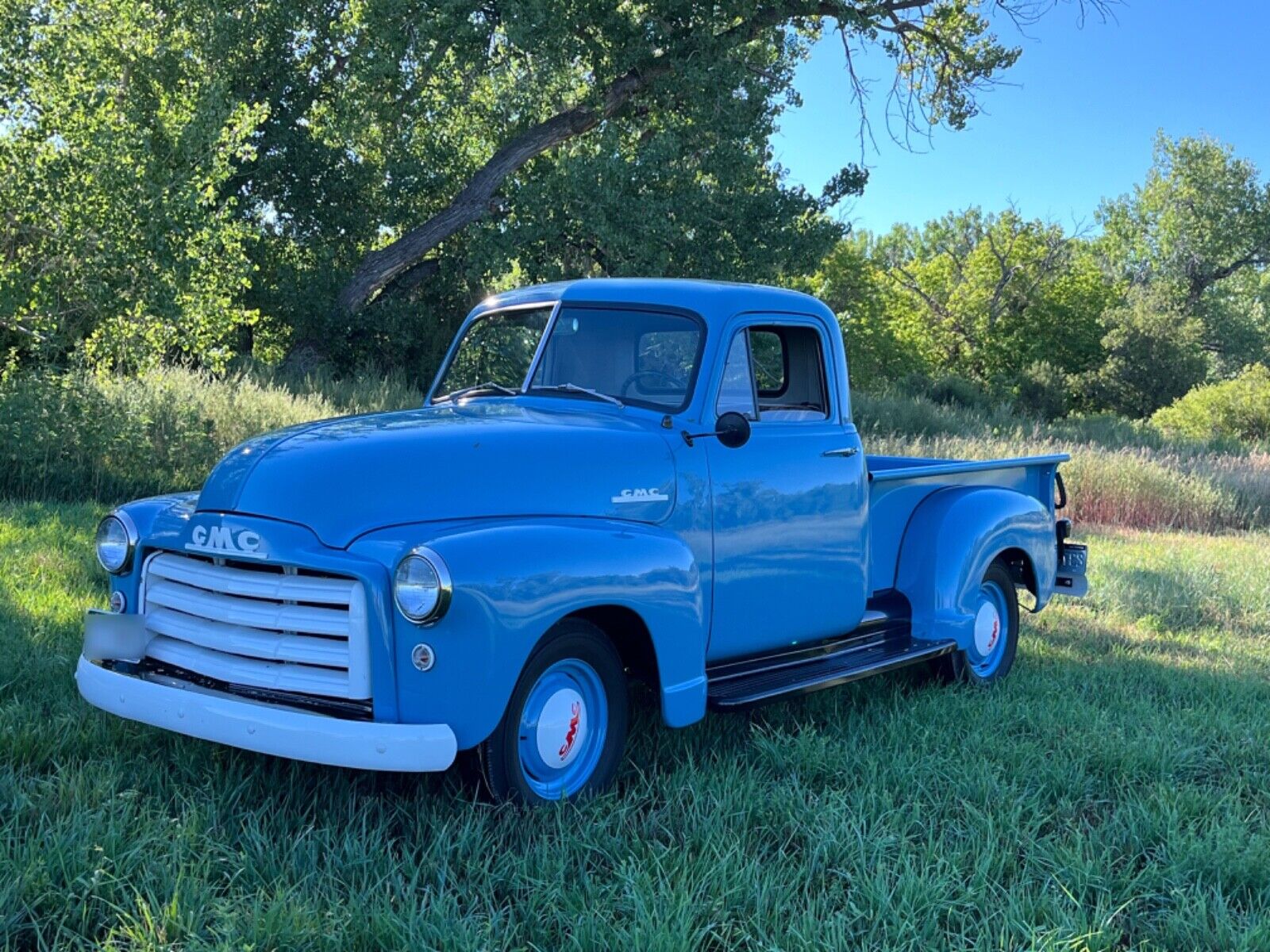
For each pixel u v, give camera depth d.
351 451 3.87
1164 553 12.59
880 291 49.47
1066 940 3.14
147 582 4.09
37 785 3.83
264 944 2.88
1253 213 68.81
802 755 4.57
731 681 4.83
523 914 3.19
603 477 4.28
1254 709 6.11
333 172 25.66
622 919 3.20
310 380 18.23
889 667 5.41
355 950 2.94
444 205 26.77
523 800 3.86
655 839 3.78
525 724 3.90
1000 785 4.40
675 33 24.20
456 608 3.50
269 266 24.47
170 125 13.09
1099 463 17.64
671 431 4.65
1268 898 3.64
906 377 39.31
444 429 4.14
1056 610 9.27
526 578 3.68
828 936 3.10
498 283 25.98
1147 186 72.75
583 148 23.95
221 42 22.88
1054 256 52.38
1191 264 70.31
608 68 24.22
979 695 5.95
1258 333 69.38
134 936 2.87
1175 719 5.64
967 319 52.72
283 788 3.96
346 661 3.56
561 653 3.94
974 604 6.10
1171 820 4.10
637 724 4.91
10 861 3.16
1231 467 20.03
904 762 4.59
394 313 23.84
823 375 5.44
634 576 4.04
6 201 10.68
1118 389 46.84
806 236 23.83
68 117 11.12
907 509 6.18
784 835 3.92
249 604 3.74
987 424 27.28
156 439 11.27
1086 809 4.44
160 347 12.15
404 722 3.52
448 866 3.38
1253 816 4.38
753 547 4.89
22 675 4.95
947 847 3.84
